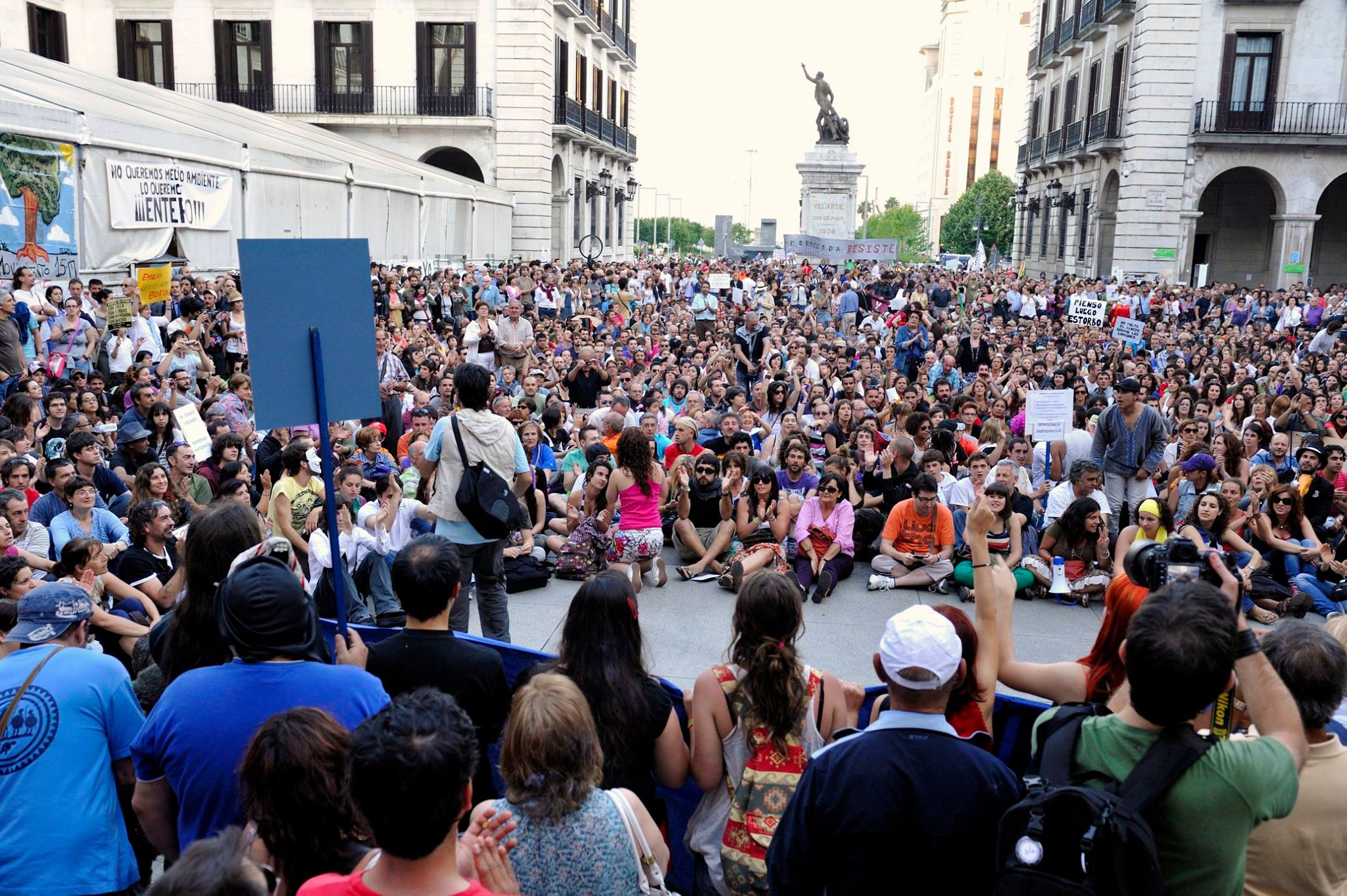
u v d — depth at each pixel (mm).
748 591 3744
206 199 19156
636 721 3676
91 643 5531
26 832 3328
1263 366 17922
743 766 3760
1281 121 36719
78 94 17938
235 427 11000
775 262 48500
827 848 2789
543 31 39281
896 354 20031
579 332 19234
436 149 40094
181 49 38438
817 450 11555
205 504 8617
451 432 6297
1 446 7660
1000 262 67188
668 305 31078
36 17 36125
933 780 2723
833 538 9070
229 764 3045
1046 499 10367
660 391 13469
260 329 4273
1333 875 3057
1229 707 3172
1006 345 20688
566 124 42594
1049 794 2475
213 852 1983
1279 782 2566
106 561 6012
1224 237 42281
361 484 7602
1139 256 38375
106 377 13188
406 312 21844
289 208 22406
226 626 3201
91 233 15930
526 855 2883
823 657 7520
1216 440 10000
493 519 6203
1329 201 41781
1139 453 9930
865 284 33500
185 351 13172
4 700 3404
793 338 17906
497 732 4070
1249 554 8734
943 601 8867
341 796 2680
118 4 38156
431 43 39094
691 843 3885
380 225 27125
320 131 30969
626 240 60938
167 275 13523
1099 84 42656
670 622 8156
